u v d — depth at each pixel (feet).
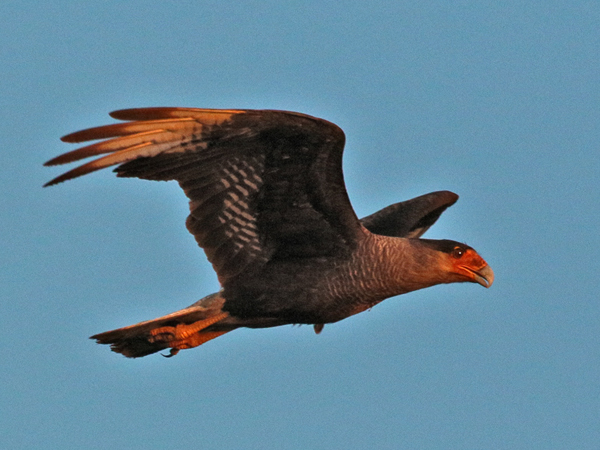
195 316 45.83
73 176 38.37
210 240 43.83
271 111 39.29
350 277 45.39
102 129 38.11
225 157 41.32
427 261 46.37
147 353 47.52
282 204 43.32
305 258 45.24
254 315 45.75
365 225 54.65
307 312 45.80
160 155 40.16
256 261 44.86
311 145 40.93
